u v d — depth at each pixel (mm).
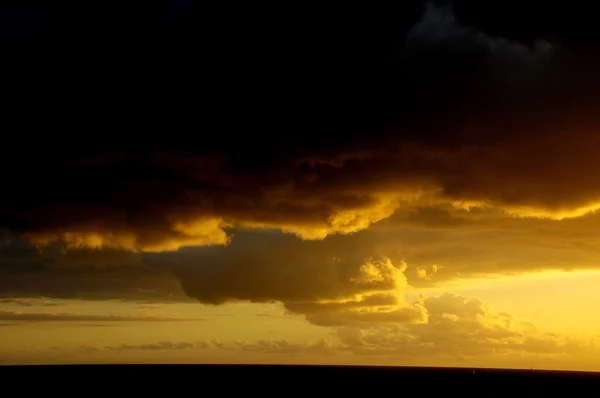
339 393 149875
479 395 155375
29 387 153000
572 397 156625
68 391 144250
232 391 150250
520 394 164375
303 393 150250
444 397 146375
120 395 138000
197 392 146500
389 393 155125
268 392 149125
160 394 139375
